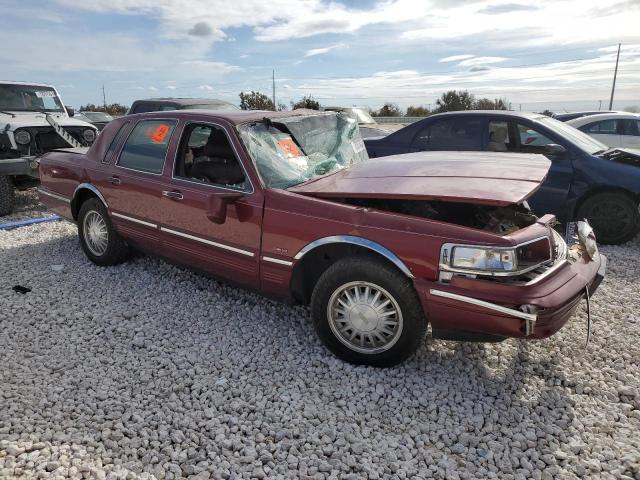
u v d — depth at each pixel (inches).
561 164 238.1
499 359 136.1
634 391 121.2
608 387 123.7
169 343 144.3
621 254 225.5
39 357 136.5
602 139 451.8
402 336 124.0
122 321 157.4
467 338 119.9
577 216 242.4
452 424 111.5
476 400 120.0
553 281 116.0
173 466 97.9
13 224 268.4
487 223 141.5
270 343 145.2
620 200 231.1
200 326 154.6
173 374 128.9
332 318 132.0
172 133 167.9
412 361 134.7
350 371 130.7
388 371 129.9
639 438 106.4
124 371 130.6
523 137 251.4
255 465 98.7
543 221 132.9
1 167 289.9
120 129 188.9
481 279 113.3
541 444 105.0
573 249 138.3
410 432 108.7
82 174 197.8
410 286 121.3
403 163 157.9
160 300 171.8
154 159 172.2
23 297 173.5
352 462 99.4
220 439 105.5
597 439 105.9
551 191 241.3
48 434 106.2
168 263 190.4
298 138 163.6
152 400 118.7
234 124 150.7
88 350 141.0
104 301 170.9
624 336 148.3
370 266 123.6
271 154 151.3
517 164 148.9
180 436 106.1
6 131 320.8
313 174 156.7
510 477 96.5
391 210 141.8
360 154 189.9
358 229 124.8
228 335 149.2
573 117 570.3
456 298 114.0
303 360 136.3
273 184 144.4
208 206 140.2
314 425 111.3
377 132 497.0
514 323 110.7
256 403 117.7
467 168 144.9
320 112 182.2
